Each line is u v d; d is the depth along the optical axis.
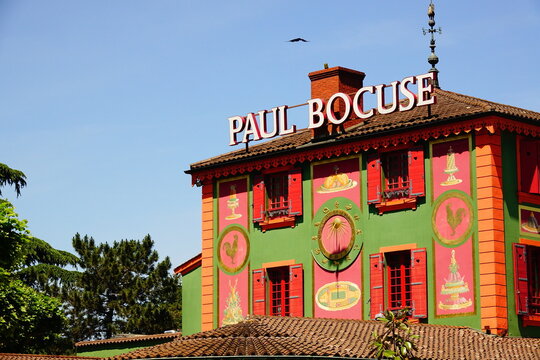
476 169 43.62
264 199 49.66
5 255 54.78
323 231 47.53
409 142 45.19
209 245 51.47
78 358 47.28
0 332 57.78
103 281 85.69
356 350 40.03
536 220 44.72
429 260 44.41
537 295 44.53
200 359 39.72
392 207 45.56
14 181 69.00
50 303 62.12
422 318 44.28
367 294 45.88
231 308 50.25
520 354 40.94
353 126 48.62
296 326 42.44
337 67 50.62
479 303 43.00
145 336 55.78
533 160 44.69
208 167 51.56
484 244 43.12
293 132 48.75
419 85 45.06
